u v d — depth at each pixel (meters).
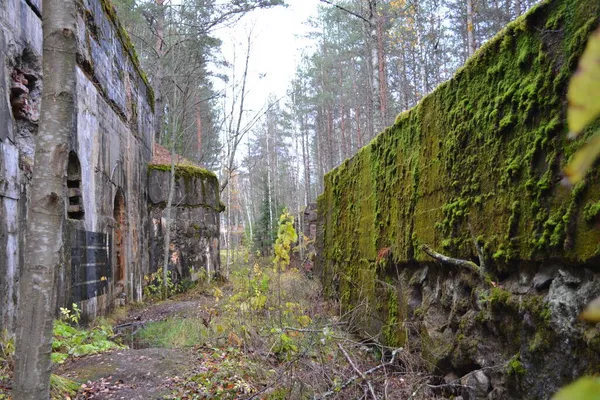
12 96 5.82
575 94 0.31
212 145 32.12
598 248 2.77
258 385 4.71
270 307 6.22
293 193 46.34
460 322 4.38
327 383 4.24
